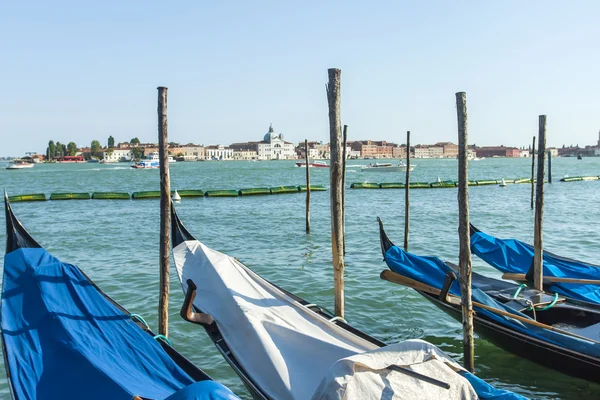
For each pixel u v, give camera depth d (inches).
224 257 443.8
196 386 210.2
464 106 356.5
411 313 482.9
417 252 781.3
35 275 341.4
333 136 405.4
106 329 311.4
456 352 398.3
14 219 389.1
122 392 244.8
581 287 465.7
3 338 300.7
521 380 352.8
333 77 404.5
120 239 872.3
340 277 405.7
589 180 2439.7
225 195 1654.8
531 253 526.9
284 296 373.4
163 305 385.1
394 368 225.1
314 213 1237.7
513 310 382.3
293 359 293.4
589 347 322.7
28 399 255.6
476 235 565.9
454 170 4340.6
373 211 1284.4
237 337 330.0
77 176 3459.6
